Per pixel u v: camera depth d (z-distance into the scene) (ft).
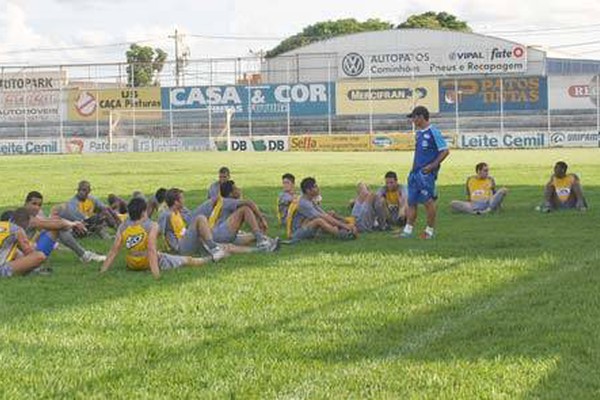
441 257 39.11
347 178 99.35
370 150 205.87
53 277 36.76
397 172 110.32
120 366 22.62
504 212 60.44
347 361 22.59
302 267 37.50
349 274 35.35
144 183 96.78
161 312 29.01
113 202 55.88
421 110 46.11
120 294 32.42
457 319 26.68
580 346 23.04
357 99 233.76
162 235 43.80
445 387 20.18
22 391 20.80
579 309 27.35
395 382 20.67
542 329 24.94
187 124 239.71
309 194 45.91
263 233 43.80
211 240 40.42
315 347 24.00
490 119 226.58
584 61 297.94
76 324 27.55
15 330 26.89
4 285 34.94
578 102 222.89
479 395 19.56
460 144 208.33
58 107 244.42
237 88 238.07
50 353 24.08
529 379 20.51
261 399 19.88
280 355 23.29
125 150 221.66
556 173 60.44
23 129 245.24
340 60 269.23
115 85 262.47
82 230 42.78
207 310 29.09
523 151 179.11
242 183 93.45
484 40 277.44
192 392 20.43
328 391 20.22
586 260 36.88
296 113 237.04
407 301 29.58
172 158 158.92
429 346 23.75
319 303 29.66
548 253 39.29
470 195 60.70
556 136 206.18
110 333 26.25
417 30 284.20
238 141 215.31
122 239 37.50
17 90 245.65
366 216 49.75
